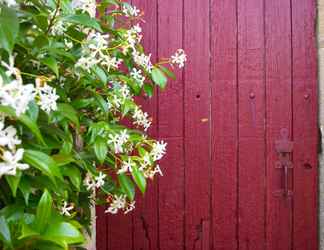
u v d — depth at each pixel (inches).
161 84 56.2
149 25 76.4
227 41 76.2
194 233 76.9
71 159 39.0
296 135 75.4
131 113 61.5
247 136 76.0
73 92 49.3
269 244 75.8
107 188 52.4
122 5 61.3
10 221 32.4
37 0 41.8
